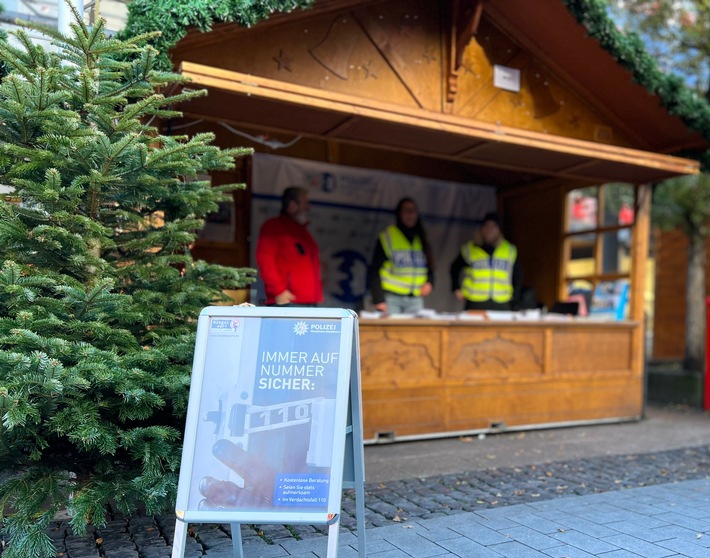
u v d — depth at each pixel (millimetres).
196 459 2631
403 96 5375
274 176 7375
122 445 3145
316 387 2695
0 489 3121
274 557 3195
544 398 6590
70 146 3145
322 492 2576
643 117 6379
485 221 7035
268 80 4512
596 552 3258
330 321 2783
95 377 2977
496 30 5852
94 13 4078
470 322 6168
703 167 6770
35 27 3402
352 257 7883
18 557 2867
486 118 5820
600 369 6934
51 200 3156
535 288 8289
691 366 8938
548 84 6176
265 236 5840
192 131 6555
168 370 3312
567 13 5379
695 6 8109
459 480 4668
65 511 3717
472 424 6203
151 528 3570
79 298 3096
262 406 2686
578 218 9320
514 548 3312
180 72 4207
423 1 5465
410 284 6699
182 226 3604
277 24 4832
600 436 6301
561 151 5871
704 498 4203
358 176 7926
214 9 3967
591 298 7750
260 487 2590
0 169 3322
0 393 2674
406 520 3791
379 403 5766
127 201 3506
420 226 6824
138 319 3361
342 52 5105
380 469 4980
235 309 2814
